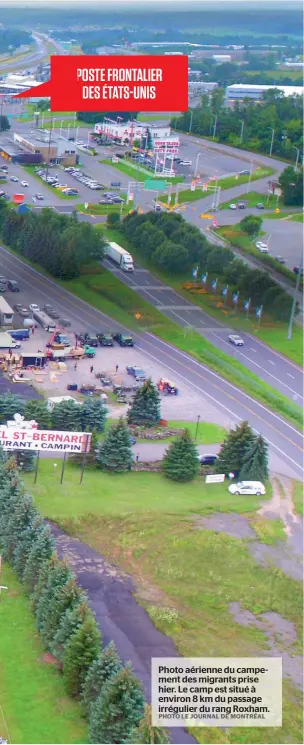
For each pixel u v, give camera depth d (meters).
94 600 142.38
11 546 148.25
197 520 167.75
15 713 117.12
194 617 141.38
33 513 149.50
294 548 163.00
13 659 126.75
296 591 150.25
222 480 185.00
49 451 189.25
